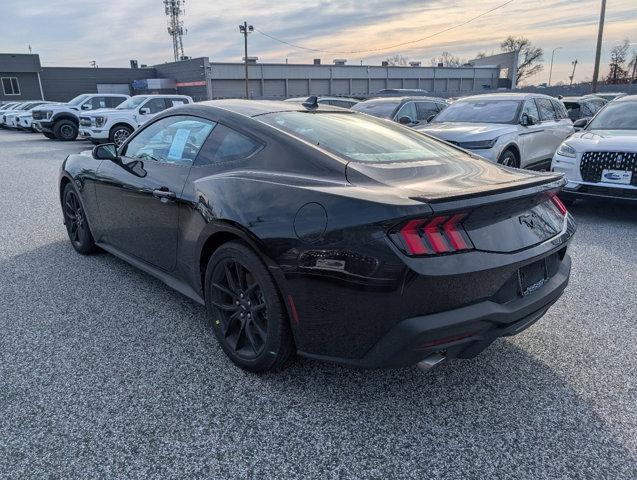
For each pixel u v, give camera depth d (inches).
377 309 83.8
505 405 98.7
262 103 134.7
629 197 237.0
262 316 103.8
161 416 93.3
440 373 110.1
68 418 92.0
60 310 138.3
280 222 93.1
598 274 171.8
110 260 181.2
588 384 106.0
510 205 90.4
